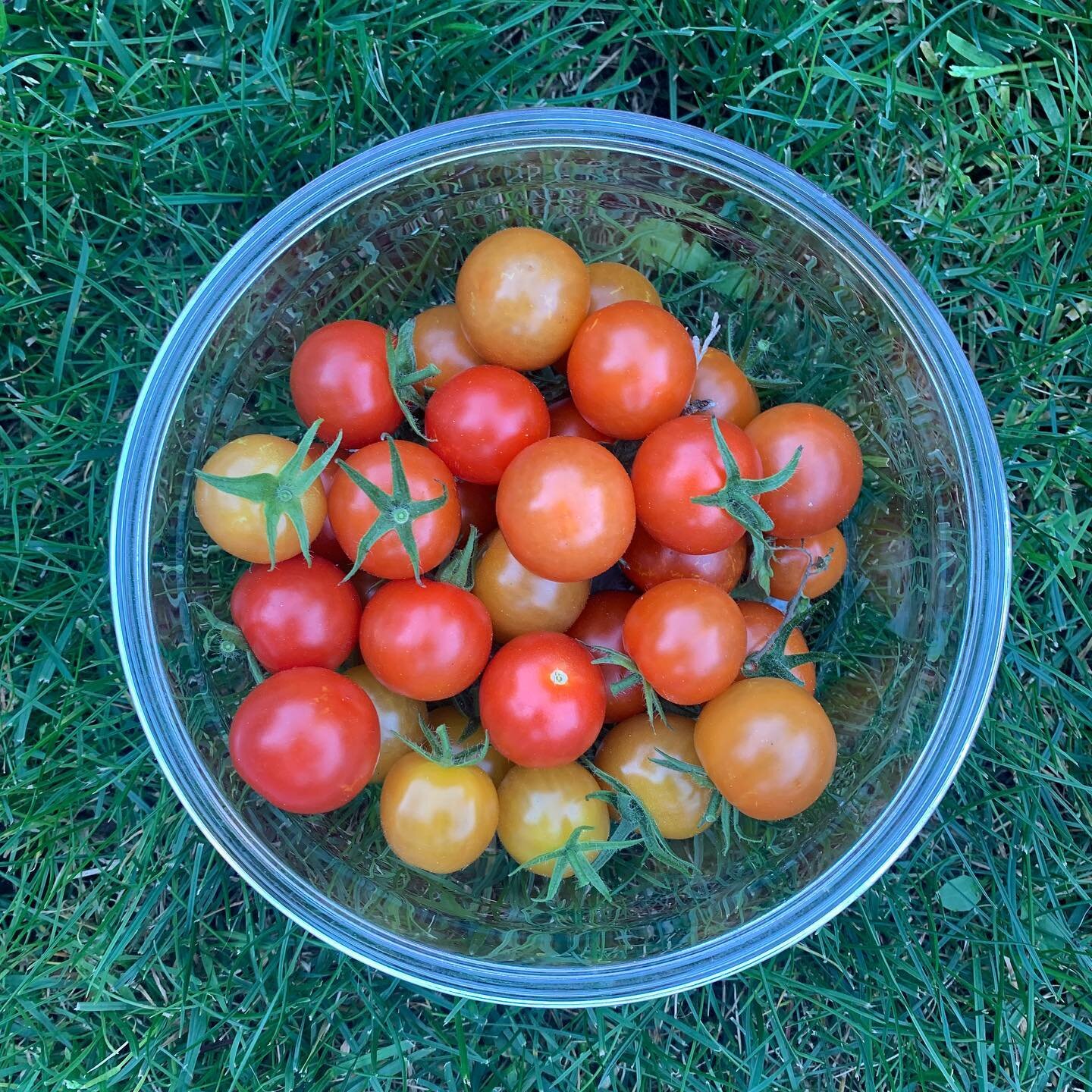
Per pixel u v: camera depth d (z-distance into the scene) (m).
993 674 0.22
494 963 0.23
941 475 0.24
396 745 0.25
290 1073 0.29
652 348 0.22
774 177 0.23
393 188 0.24
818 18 0.28
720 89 0.30
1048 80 0.31
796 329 0.27
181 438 0.24
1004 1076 0.29
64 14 0.29
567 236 0.27
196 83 0.29
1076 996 0.30
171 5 0.28
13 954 0.29
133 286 0.30
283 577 0.23
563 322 0.23
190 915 0.29
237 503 0.22
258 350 0.26
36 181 0.29
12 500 0.29
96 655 0.30
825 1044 0.31
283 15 0.28
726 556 0.24
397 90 0.29
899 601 0.26
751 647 0.24
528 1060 0.30
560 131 0.23
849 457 0.24
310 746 0.22
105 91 0.29
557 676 0.22
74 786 0.29
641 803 0.23
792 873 0.24
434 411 0.23
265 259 0.23
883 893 0.30
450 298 0.28
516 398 0.23
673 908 0.26
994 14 0.31
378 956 0.23
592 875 0.23
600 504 0.22
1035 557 0.30
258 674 0.25
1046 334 0.31
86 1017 0.30
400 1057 0.29
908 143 0.31
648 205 0.26
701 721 0.23
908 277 0.23
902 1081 0.30
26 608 0.29
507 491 0.22
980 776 0.30
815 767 0.22
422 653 0.22
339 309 0.27
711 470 0.22
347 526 0.22
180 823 0.29
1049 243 0.31
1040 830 0.30
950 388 0.23
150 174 0.29
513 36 0.30
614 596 0.25
